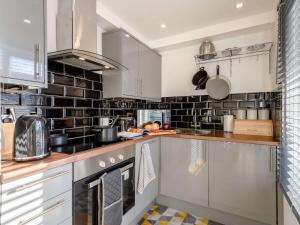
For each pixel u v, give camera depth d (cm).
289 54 119
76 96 175
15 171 83
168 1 174
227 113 233
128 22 213
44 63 120
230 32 215
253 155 161
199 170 188
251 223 167
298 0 100
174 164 203
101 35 204
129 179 166
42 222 94
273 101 194
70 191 110
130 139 170
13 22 104
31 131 99
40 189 93
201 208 191
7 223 81
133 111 255
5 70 99
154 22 213
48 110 150
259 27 203
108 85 202
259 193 159
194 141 191
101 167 132
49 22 150
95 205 127
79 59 150
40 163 94
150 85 247
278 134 163
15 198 84
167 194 207
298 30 101
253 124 197
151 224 177
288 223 124
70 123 168
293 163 109
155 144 204
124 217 157
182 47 264
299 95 104
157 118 264
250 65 222
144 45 233
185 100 263
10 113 123
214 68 244
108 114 213
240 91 227
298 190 102
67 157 107
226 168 173
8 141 116
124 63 195
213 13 195
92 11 164
